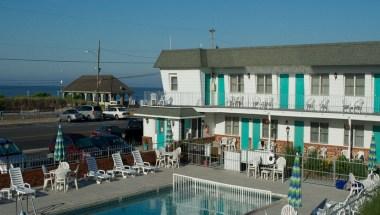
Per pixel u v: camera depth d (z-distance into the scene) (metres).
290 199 15.31
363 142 27.31
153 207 19.22
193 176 24.05
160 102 34.19
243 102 31.50
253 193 20.97
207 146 27.25
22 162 22.03
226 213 18.30
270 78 30.58
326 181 22.95
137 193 20.58
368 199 15.42
